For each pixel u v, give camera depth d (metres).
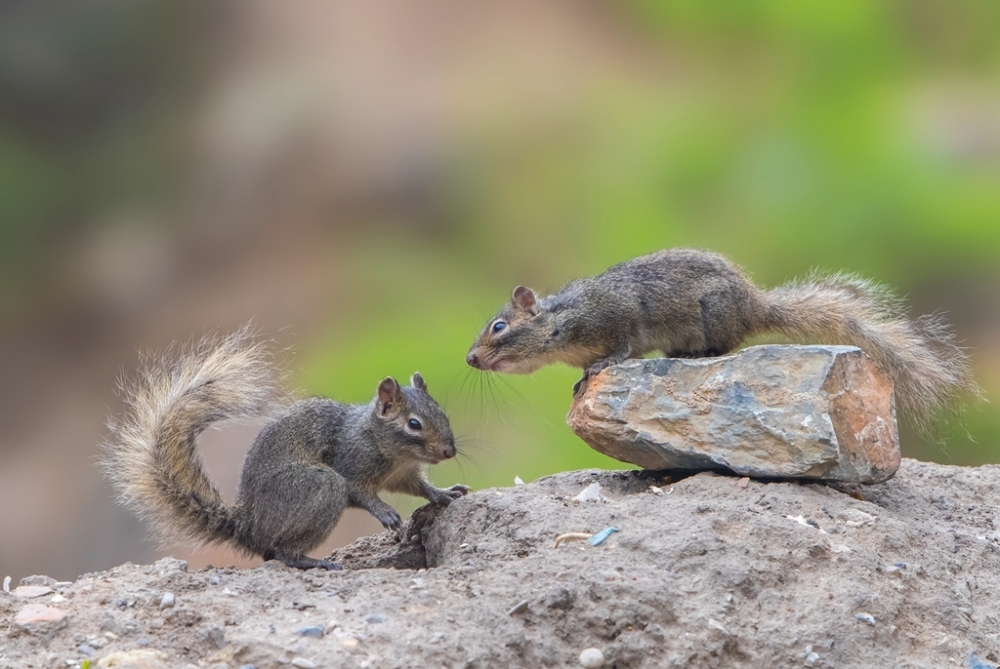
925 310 19.27
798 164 20.64
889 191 19.70
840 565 6.63
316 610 6.23
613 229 21.00
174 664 5.77
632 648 6.08
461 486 8.16
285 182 23.91
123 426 7.80
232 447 15.97
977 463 16.45
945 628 6.47
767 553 6.62
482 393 15.26
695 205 21.12
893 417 7.53
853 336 8.32
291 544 7.41
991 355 18.41
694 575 6.48
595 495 7.64
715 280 8.32
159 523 7.55
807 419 7.27
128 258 23.33
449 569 6.76
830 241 19.67
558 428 16.83
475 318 19.61
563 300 8.55
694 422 7.53
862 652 6.19
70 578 18.20
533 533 6.97
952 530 7.36
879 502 7.81
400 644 5.88
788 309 8.38
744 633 6.21
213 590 6.53
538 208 22.44
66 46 24.14
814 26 22.12
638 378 7.68
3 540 18.56
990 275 19.14
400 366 18.59
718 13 23.12
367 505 7.76
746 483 7.44
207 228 23.72
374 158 23.66
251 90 24.69
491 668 5.86
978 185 20.20
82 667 5.72
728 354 8.41
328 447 7.83
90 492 19.30
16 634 6.01
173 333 22.27
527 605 6.21
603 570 6.43
